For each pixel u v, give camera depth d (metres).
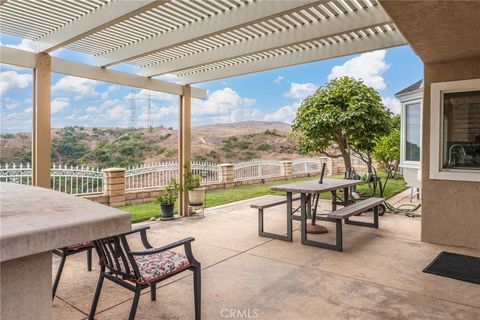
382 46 4.38
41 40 4.31
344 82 6.96
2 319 1.08
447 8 2.64
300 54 5.14
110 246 2.19
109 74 5.30
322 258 3.87
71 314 2.59
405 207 6.91
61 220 1.14
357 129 6.59
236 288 3.05
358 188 9.49
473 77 4.11
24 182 6.12
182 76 6.51
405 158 7.41
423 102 4.48
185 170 6.48
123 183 7.76
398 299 2.82
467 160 4.28
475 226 4.21
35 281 1.15
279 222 5.78
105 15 3.49
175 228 5.38
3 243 0.94
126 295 2.92
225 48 4.93
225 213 6.61
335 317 2.52
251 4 3.55
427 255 3.95
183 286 3.11
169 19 3.98
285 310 2.63
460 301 2.79
